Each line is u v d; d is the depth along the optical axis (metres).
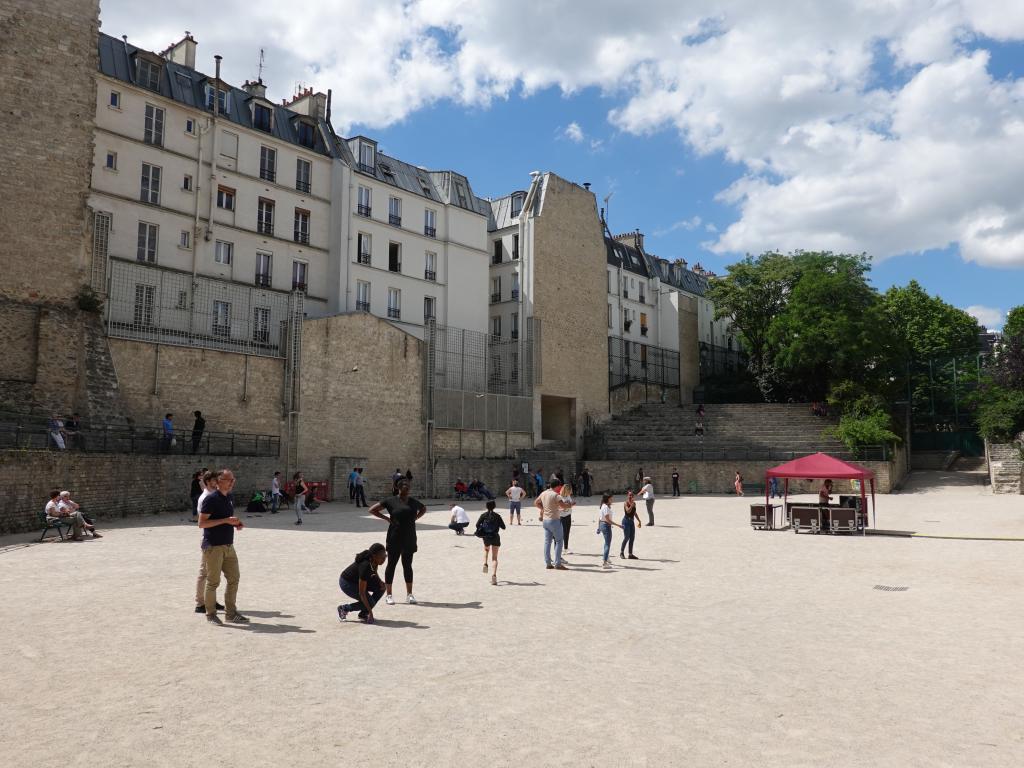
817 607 12.39
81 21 30.05
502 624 10.54
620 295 67.12
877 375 55.19
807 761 5.82
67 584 12.57
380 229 47.50
